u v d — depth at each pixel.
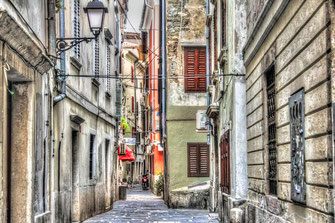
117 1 25.27
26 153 9.19
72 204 15.31
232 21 12.57
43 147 10.46
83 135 16.33
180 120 22.59
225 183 14.51
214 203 18.48
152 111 36.16
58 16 12.80
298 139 7.06
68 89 13.86
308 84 6.57
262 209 9.71
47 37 10.81
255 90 10.54
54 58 11.64
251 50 10.94
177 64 22.97
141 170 64.94
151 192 39.25
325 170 5.88
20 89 9.28
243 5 12.41
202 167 22.39
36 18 9.70
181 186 22.20
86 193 16.75
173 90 22.78
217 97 16.75
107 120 21.36
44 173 10.67
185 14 23.17
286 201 7.92
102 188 19.91
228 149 13.53
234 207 11.97
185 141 22.48
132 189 46.38
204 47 23.02
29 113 9.27
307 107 6.62
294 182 7.28
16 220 9.06
